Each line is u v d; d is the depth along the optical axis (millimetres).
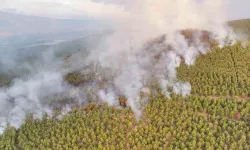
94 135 79312
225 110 80750
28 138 84688
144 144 74250
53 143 78875
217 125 76875
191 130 76375
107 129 81938
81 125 85125
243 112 79250
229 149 68188
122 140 76875
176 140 74375
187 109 85062
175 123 79938
